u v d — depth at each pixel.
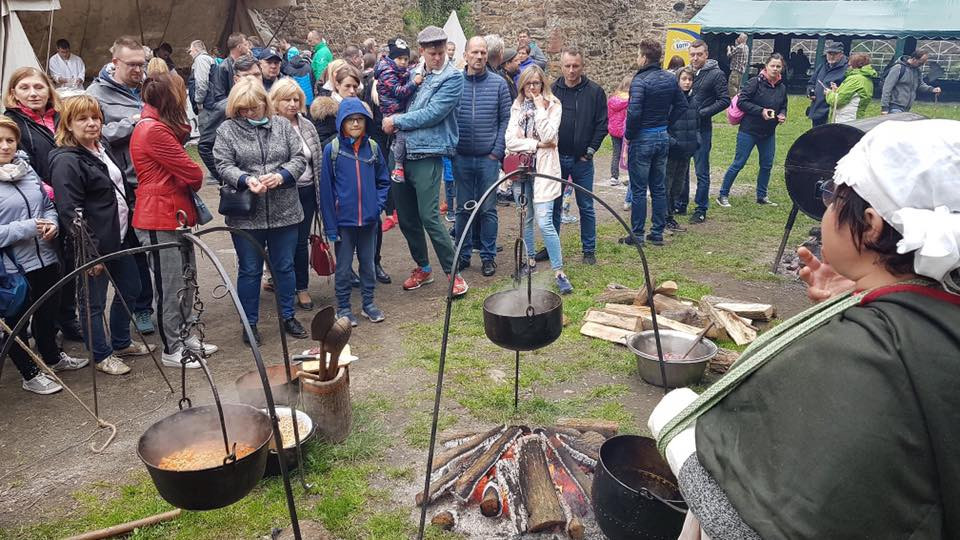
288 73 10.98
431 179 5.10
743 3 16.14
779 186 9.12
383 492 2.99
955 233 0.93
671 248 6.55
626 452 2.44
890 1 15.20
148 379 4.10
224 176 4.10
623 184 9.38
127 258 4.23
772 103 7.66
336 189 4.55
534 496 2.68
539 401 3.72
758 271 5.92
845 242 1.09
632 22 16.92
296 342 4.60
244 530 2.77
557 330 2.89
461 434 3.27
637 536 2.03
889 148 1.02
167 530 2.77
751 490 1.00
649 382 3.94
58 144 3.80
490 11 15.91
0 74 6.91
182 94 3.95
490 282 5.68
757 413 1.04
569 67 5.53
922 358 0.92
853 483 0.92
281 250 4.47
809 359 1.00
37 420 3.64
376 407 3.70
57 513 2.90
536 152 5.23
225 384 4.00
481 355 4.36
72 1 10.47
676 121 6.68
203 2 12.24
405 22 16.19
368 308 4.90
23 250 3.71
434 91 4.92
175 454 2.08
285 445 3.00
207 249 2.08
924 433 0.91
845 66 9.09
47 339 4.08
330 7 15.41
